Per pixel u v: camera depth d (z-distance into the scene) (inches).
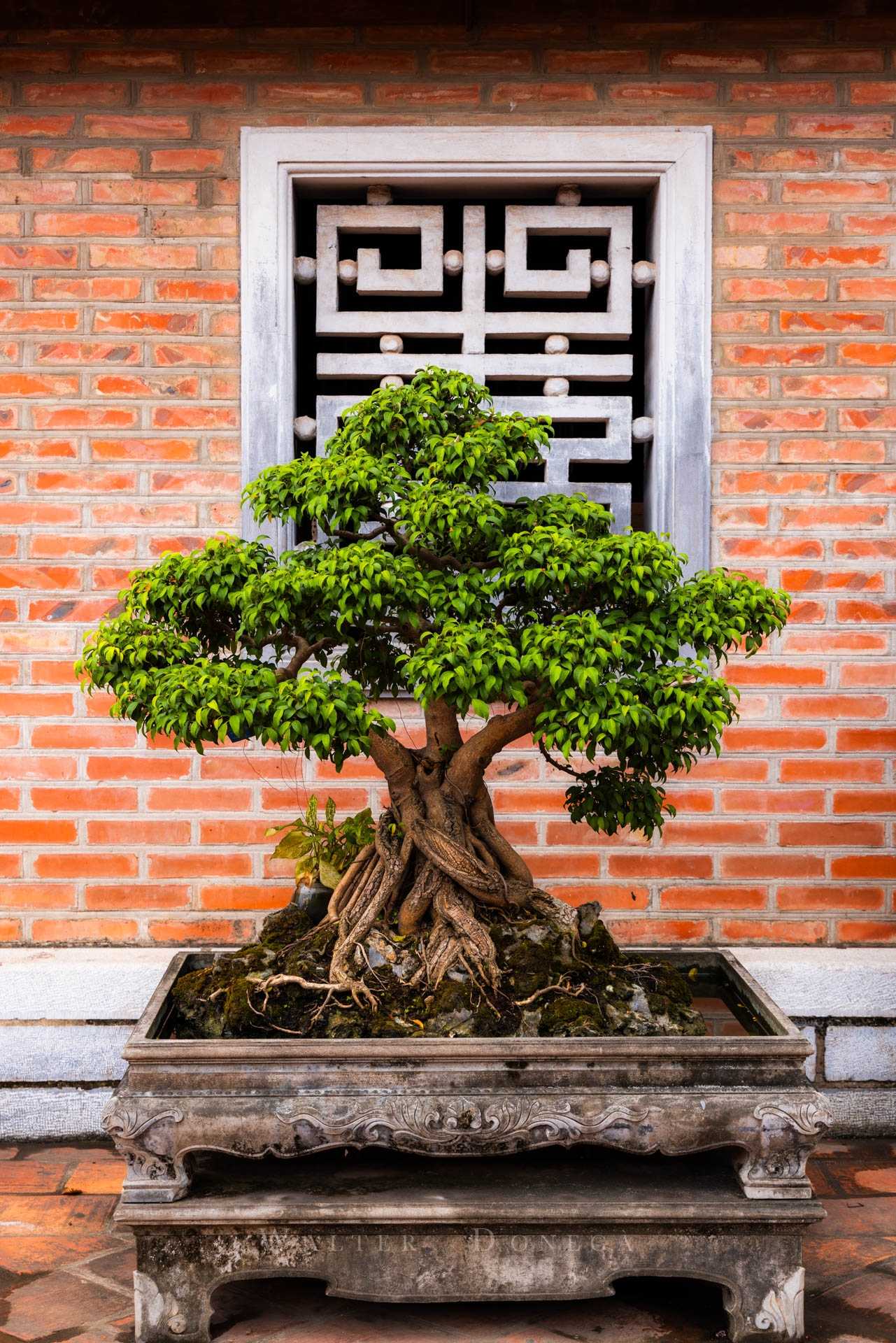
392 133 129.5
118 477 131.3
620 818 108.0
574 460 133.8
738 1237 88.6
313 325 142.8
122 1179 116.3
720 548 132.4
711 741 93.7
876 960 128.3
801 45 131.3
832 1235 105.6
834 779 132.8
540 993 95.3
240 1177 93.3
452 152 129.6
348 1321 93.0
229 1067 88.6
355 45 130.4
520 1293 88.4
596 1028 92.4
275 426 130.1
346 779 131.3
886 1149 124.6
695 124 131.3
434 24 129.0
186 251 131.1
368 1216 87.1
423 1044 88.0
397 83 130.7
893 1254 102.3
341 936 100.6
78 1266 100.8
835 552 132.6
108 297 131.1
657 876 132.6
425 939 100.7
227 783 131.3
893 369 132.6
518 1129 87.8
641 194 136.7
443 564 98.8
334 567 89.4
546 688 91.2
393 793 104.3
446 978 97.3
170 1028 98.7
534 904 104.1
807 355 132.2
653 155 130.0
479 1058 88.5
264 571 97.7
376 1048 87.9
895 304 132.3
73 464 131.2
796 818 132.8
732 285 132.1
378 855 103.8
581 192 134.9
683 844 132.6
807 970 126.5
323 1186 91.4
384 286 132.8
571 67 130.9
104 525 131.3
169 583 96.3
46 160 130.7
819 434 132.3
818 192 132.0
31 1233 106.0
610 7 128.8
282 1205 87.4
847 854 133.0
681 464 130.8
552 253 155.6
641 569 90.4
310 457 99.3
